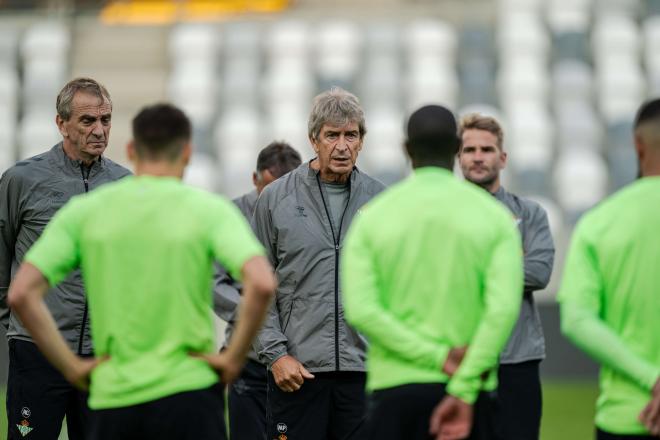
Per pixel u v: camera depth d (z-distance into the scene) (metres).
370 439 12.84
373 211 13.02
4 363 41.38
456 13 70.12
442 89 65.50
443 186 12.98
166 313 12.36
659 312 12.45
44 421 17.64
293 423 17.94
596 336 12.34
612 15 70.06
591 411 35.81
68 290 17.72
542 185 60.78
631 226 12.58
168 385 12.22
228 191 60.78
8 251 18.48
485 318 12.39
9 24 68.94
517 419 18.66
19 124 64.62
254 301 12.15
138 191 12.61
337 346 17.72
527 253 19.39
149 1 72.25
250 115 65.00
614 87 66.38
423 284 12.73
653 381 12.11
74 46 68.56
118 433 12.27
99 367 12.46
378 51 67.31
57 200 18.25
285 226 17.97
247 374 20.69
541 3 70.19
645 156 13.02
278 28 69.00
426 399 12.51
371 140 62.84
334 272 17.84
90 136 18.09
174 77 66.88
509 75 66.44
